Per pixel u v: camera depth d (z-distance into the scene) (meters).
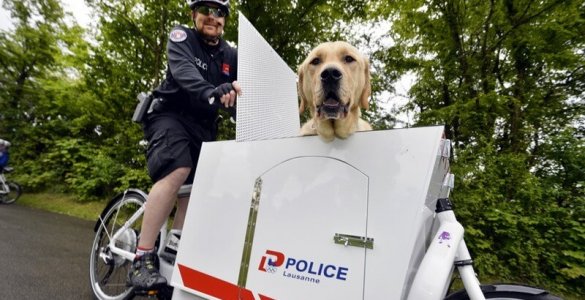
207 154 1.67
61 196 8.84
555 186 4.66
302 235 1.30
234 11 6.18
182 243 1.63
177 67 1.80
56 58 9.38
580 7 5.77
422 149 1.15
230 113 2.16
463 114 5.32
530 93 6.11
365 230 1.18
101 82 7.80
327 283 1.21
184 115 1.99
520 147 5.64
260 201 1.44
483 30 6.48
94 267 2.45
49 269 3.09
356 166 1.25
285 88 2.04
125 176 6.85
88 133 9.91
